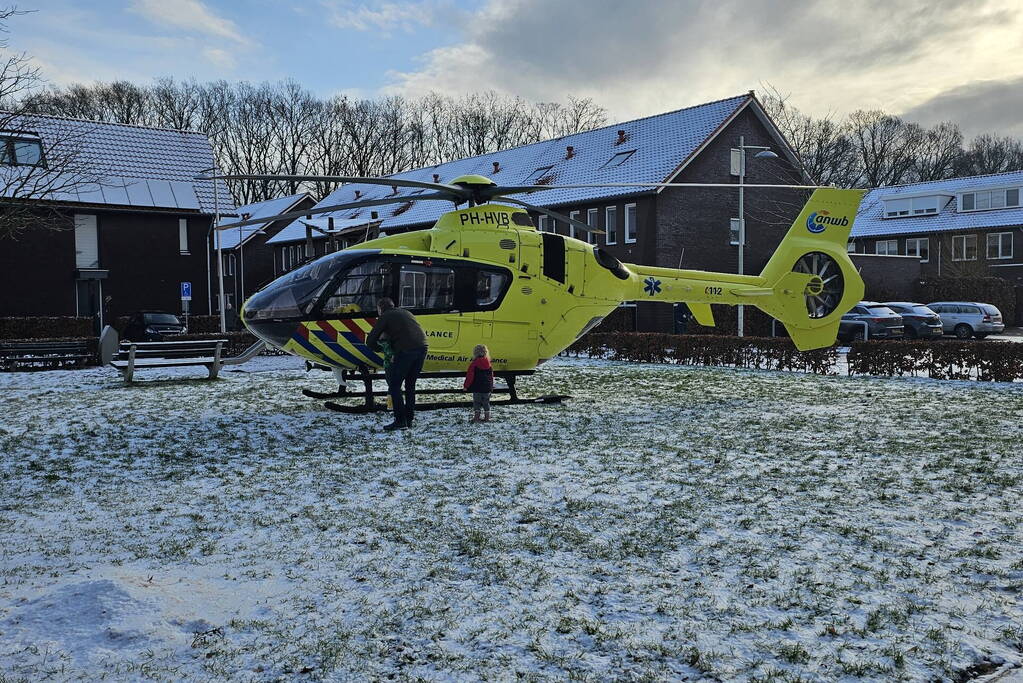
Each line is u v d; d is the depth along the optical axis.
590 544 5.28
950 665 3.58
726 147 34.09
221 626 3.95
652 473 7.38
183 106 78.25
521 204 12.09
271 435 9.57
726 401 12.55
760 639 3.84
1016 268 43.66
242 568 4.85
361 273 10.99
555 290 11.98
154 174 32.69
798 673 3.50
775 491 6.69
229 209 33.41
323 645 3.75
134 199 31.11
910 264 38.81
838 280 14.20
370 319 11.00
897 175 74.06
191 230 32.78
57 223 26.98
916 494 6.57
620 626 3.98
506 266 11.67
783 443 8.84
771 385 14.97
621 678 3.45
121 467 7.83
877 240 49.34
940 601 4.31
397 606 4.23
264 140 79.94
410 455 8.30
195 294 32.91
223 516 6.06
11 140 21.05
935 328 29.02
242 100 79.75
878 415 10.97
